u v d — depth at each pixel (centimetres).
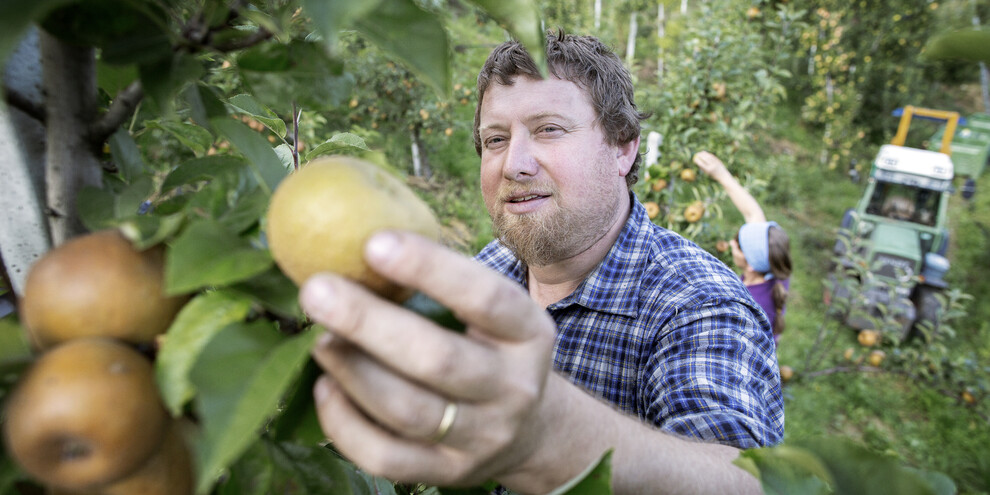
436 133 1042
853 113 1523
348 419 66
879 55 1619
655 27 1636
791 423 602
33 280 58
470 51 1031
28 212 71
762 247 449
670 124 573
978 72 1579
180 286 54
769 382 158
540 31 68
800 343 760
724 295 171
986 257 1123
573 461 84
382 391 62
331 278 57
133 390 54
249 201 69
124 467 54
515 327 64
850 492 72
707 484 102
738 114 581
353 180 59
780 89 600
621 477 90
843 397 671
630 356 190
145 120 110
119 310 57
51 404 50
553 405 80
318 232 57
